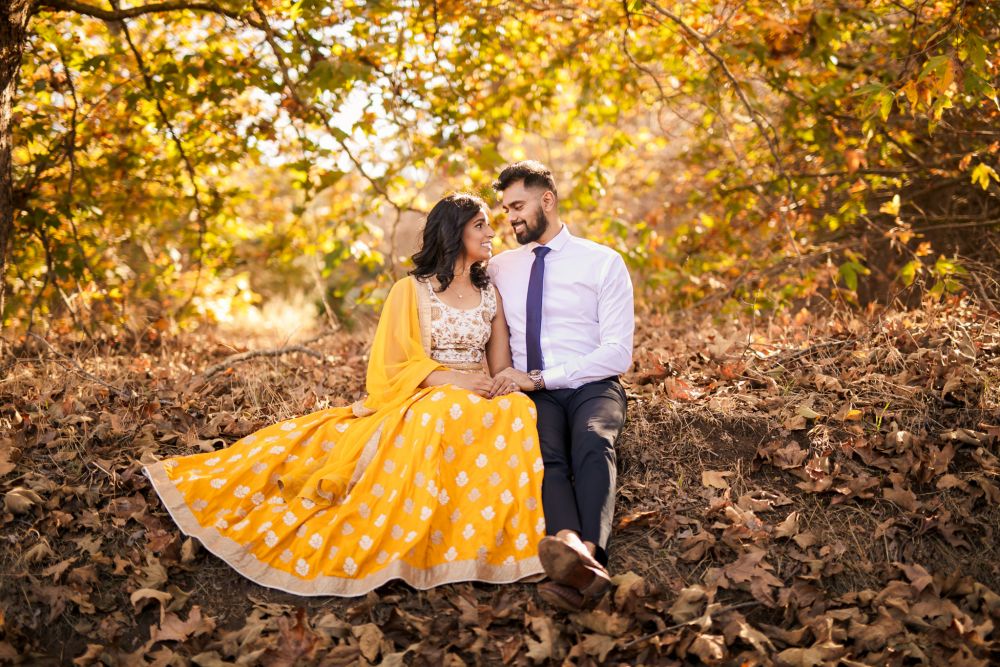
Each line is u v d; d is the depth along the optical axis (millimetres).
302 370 4551
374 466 2869
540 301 3348
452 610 2658
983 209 5848
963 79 4078
